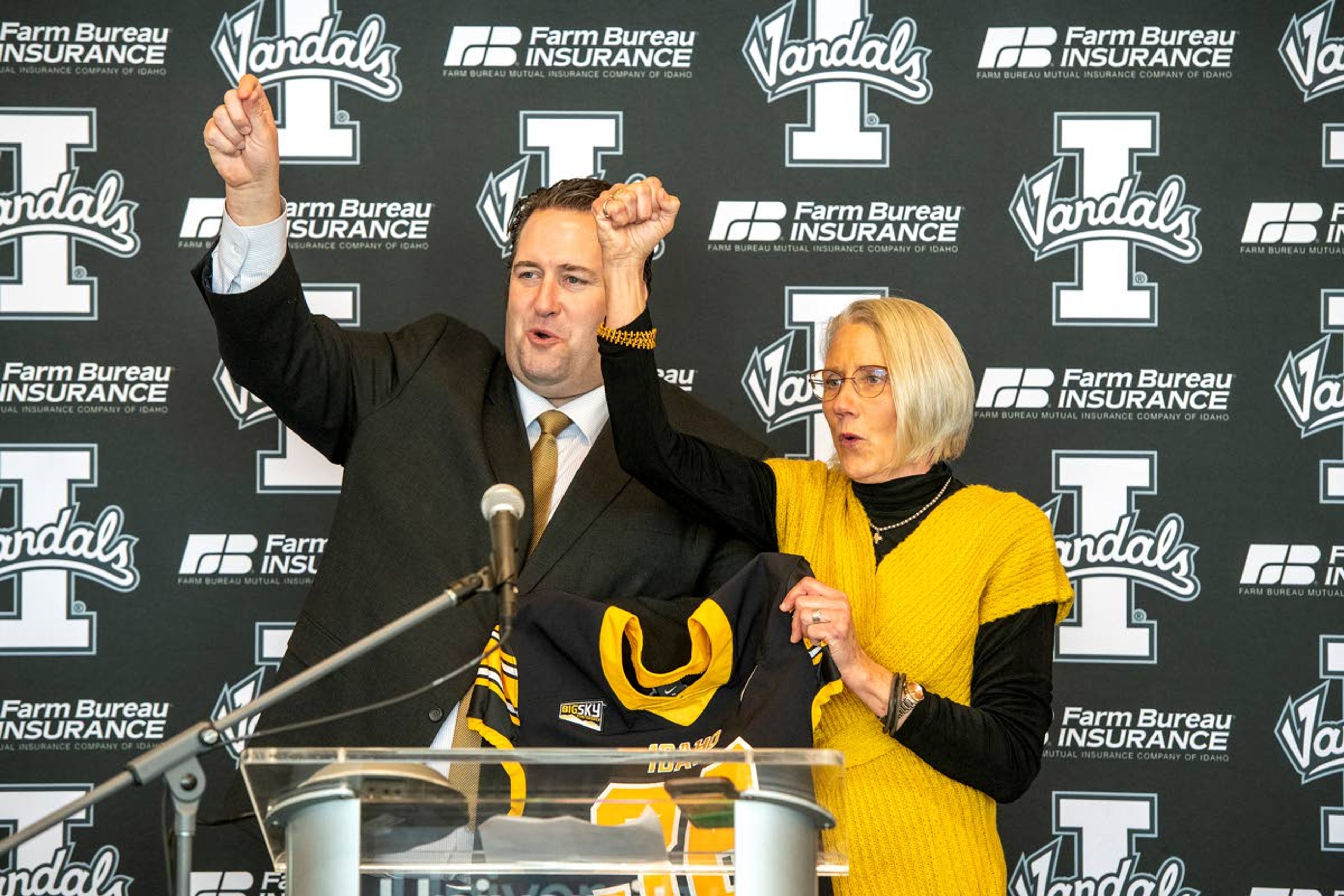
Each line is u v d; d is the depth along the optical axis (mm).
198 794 3973
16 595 7141
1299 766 7184
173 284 7273
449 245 7383
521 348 5867
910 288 7387
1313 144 7336
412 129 7379
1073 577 7289
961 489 5598
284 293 5492
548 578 5617
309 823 3729
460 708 5516
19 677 7125
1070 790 7227
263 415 7281
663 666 5367
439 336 6188
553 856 3812
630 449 5348
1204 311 7324
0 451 7184
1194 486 7289
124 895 7094
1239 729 7207
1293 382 7289
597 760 3713
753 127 7406
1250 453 7285
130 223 7266
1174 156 7352
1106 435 7320
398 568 5645
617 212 5133
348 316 7363
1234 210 7336
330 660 4043
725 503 5531
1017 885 7223
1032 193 7375
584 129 7395
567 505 5738
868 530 5504
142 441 7234
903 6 7406
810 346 7395
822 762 3717
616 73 7406
